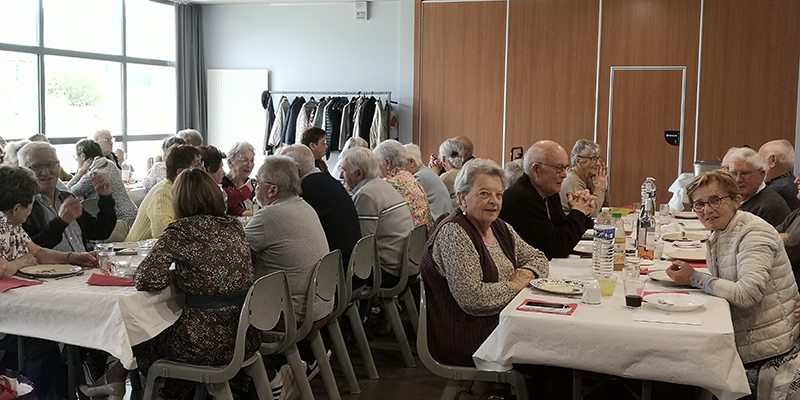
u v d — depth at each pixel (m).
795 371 2.61
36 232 3.38
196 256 2.70
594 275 2.87
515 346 2.38
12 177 2.95
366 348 3.90
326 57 9.21
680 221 4.94
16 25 7.39
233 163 5.12
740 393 2.16
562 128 8.50
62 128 8.03
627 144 8.34
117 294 2.59
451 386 2.69
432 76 8.80
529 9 8.42
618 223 3.19
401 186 4.54
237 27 9.47
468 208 2.78
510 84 8.58
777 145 4.50
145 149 9.21
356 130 8.77
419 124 8.91
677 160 8.22
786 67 7.79
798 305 2.76
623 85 8.27
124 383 3.03
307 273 3.19
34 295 2.68
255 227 3.18
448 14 8.67
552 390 3.53
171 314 2.75
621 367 2.26
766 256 2.61
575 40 8.34
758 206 3.88
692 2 7.98
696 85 8.06
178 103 9.30
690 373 2.19
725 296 2.59
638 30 8.16
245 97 9.48
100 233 3.79
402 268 4.04
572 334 2.30
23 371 2.96
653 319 2.31
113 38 8.66
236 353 2.66
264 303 2.79
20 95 7.48
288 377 3.34
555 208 3.82
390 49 9.00
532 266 2.92
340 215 3.77
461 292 2.64
